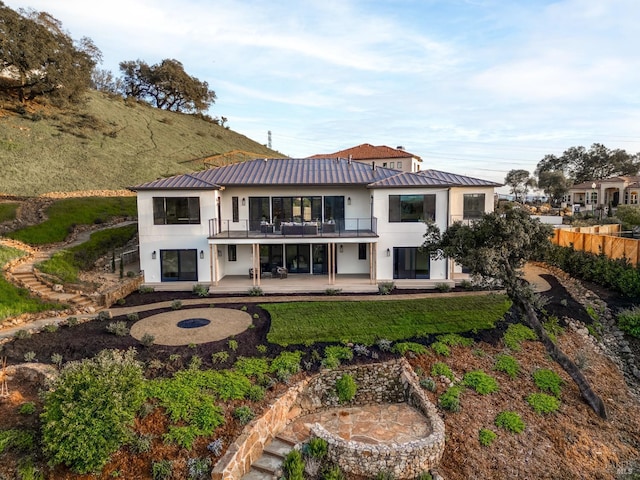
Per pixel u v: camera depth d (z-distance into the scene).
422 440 10.64
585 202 68.88
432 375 13.66
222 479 9.30
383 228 22.97
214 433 10.44
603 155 81.44
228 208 24.59
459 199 23.14
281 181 23.98
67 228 26.69
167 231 22.80
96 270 23.56
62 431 8.72
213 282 22.31
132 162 44.72
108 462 9.32
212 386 11.84
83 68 50.88
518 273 14.39
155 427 10.34
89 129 49.22
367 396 13.27
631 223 36.44
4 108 43.53
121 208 32.66
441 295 20.53
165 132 67.50
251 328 15.82
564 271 24.70
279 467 10.32
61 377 9.65
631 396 14.23
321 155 52.38
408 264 23.22
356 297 20.36
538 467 10.85
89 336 14.52
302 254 25.17
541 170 89.50
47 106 49.28
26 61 41.97
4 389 10.97
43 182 33.41
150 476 9.25
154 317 17.16
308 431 11.70
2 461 8.73
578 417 12.74
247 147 84.25
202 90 96.94
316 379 13.10
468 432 11.62
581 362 14.62
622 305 19.45
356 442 10.60
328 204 24.89
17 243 23.11
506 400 13.02
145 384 11.22
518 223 13.24
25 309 16.34
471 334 15.95
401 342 14.98
